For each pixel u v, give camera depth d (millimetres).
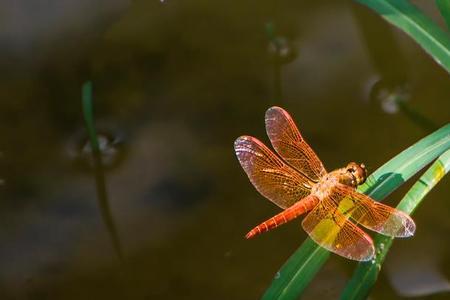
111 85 1119
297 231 1087
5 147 1104
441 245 1082
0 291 1075
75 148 1104
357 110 1110
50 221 1089
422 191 1049
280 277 1040
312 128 1106
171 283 1077
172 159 1101
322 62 1123
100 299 1075
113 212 1091
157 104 1114
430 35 1076
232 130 1106
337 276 1077
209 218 1089
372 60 1122
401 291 1073
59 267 1080
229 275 1078
